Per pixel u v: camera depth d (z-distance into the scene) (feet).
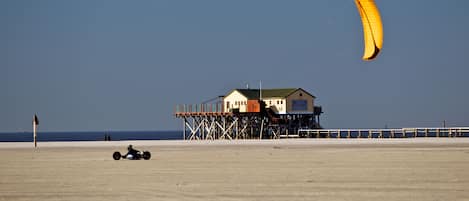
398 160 435.94
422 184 311.27
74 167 417.08
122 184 325.83
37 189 312.91
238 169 389.80
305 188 303.89
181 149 610.24
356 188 301.84
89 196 289.74
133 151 474.49
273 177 346.33
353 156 479.82
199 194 290.35
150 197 284.20
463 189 293.64
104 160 471.21
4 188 318.24
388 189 297.12
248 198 278.26
